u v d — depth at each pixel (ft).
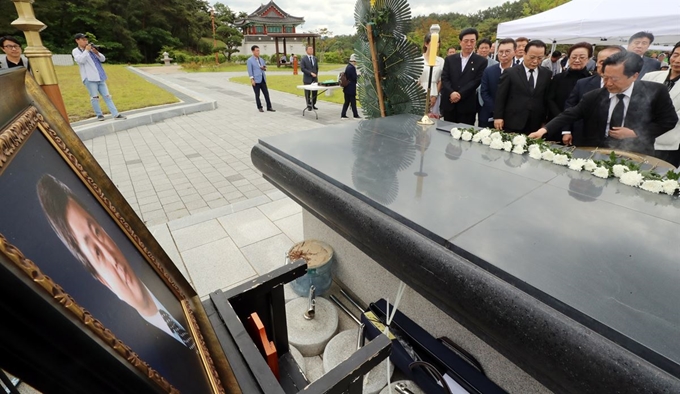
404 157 5.61
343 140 6.64
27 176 1.44
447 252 3.15
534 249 3.04
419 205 3.90
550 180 4.64
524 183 4.53
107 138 18.89
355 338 5.29
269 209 9.80
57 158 1.90
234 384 2.33
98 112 20.76
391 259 3.75
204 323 2.72
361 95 10.94
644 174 4.40
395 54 9.50
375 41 9.73
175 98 30.73
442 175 4.82
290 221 9.14
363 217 4.02
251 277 7.01
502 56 12.14
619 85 7.56
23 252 1.14
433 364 4.28
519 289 2.65
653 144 7.77
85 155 2.27
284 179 5.59
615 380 2.10
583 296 2.46
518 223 3.49
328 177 4.80
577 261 2.86
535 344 2.50
